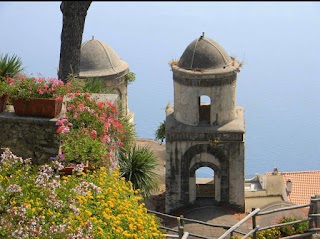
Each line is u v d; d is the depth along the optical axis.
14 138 17.70
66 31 26.12
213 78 31.48
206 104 32.78
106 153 17.92
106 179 16.44
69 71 26.36
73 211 14.41
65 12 25.91
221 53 32.03
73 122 18.77
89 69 35.25
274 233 19.42
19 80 18.55
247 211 32.22
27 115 17.70
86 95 19.86
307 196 32.69
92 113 19.06
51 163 16.11
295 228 19.47
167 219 31.20
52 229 13.62
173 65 32.31
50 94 17.70
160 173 33.91
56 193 14.60
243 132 31.58
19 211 13.61
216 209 32.06
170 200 32.50
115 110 20.50
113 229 14.88
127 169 26.83
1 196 13.97
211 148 31.91
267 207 28.86
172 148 32.03
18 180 14.52
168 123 32.34
